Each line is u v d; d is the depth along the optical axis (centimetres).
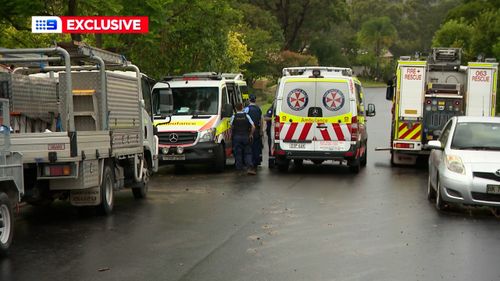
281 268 760
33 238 937
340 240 913
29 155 971
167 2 1745
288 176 1683
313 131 1694
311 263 784
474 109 1823
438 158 1217
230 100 1920
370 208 1188
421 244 891
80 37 1697
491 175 1110
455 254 833
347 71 1809
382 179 1625
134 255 826
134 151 1260
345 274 734
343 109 1686
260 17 6988
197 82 1827
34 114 1102
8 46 1931
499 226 1025
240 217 1094
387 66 12812
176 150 1692
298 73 1825
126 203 1269
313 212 1141
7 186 842
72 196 1089
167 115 1738
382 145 2688
